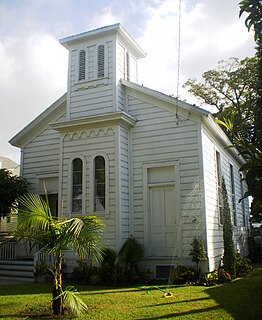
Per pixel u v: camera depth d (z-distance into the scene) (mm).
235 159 18906
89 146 12508
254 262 18297
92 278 10445
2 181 13367
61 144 13016
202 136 11969
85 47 13688
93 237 6523
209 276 10750
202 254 10828
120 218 11602
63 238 6402
